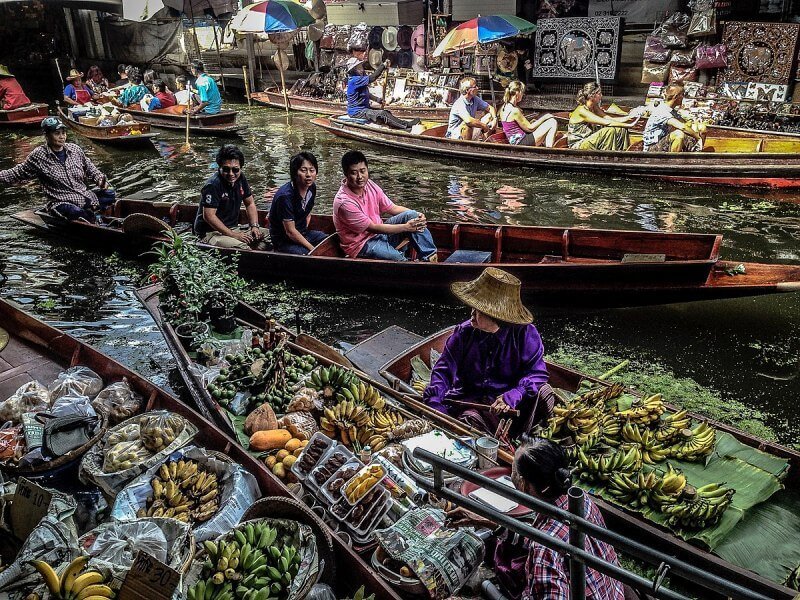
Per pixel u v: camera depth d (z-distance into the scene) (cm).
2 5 2347
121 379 488
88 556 275
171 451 392
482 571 321
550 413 430
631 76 1750
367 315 709
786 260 812
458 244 794
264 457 418
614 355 625
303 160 726
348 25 2002
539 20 1664
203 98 1708
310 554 311
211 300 593
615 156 1136
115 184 1247
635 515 365
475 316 439
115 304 740
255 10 1670
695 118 1207
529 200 1079
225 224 809
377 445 410
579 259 746
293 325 689
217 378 488
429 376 514
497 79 1656
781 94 1252
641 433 415
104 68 2528
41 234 941
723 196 1061
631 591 310
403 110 1622
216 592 286
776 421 519
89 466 391
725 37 1294
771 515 366
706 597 336
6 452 420
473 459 386
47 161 875
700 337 649
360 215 712
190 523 345
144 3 2159
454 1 1830
